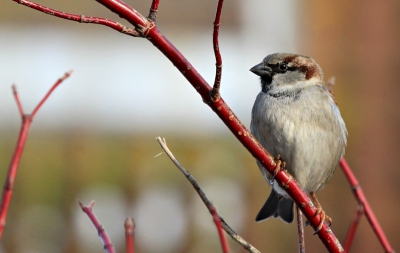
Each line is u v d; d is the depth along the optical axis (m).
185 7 18.55
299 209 4.76
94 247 11.51
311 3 14.50
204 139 14.13
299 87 6.28
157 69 17.00
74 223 11.60
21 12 17.50
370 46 13.37
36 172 12.07
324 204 11.59
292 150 6.12
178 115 16.30
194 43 18.05
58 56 17.09
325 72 13.48
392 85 12.94
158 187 12.19
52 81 16.89
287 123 6.11
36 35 17.27
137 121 15.76
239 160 12.77
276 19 16.44
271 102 6.26
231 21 17.91
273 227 11.60
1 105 16.05
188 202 11.99
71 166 12.40
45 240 11.35
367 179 11.91
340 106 12.68
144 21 3.91
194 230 11.68
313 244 11.09
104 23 3.78
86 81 16.73
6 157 12.44
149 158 12.77
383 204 11.68
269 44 16.95
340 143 6.30
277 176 4.64
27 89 16.62
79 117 15.40
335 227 11.42
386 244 5.09
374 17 13.58
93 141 13.34
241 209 12.12
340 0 13.99
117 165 12.52
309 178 6.28
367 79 13.02
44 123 14.83
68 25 17.55
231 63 17.61
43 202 11.73
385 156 12.08
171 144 13.53
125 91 16.75
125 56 17.12
